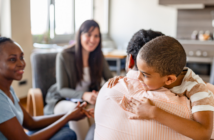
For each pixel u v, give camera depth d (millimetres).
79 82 1915
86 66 1955
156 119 627
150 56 596
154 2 4930
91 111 1430
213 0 3424
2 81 1049
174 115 621
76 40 1860
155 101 665
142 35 773
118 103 714
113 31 5402
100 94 809
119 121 697
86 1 4805
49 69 2072
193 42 3721
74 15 4379
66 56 1861
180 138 642
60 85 1836
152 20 5012
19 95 3156
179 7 4035
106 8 5340
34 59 2018
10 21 2887
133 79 763
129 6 5156
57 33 3996
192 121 611
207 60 3637
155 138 649
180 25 4355
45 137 1160
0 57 1003
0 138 988
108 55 3123
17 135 989
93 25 1806
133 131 672
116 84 785
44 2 3539
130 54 801
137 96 707
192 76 690
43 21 3557
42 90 2031
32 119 1339
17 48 1034
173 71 596
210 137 632
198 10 4191
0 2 2879
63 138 1225
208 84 831
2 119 951
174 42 595
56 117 1412
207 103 622
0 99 973
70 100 1835
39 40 3521
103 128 735
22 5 3021
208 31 4191
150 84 647
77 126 1621
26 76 3215
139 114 653
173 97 664
